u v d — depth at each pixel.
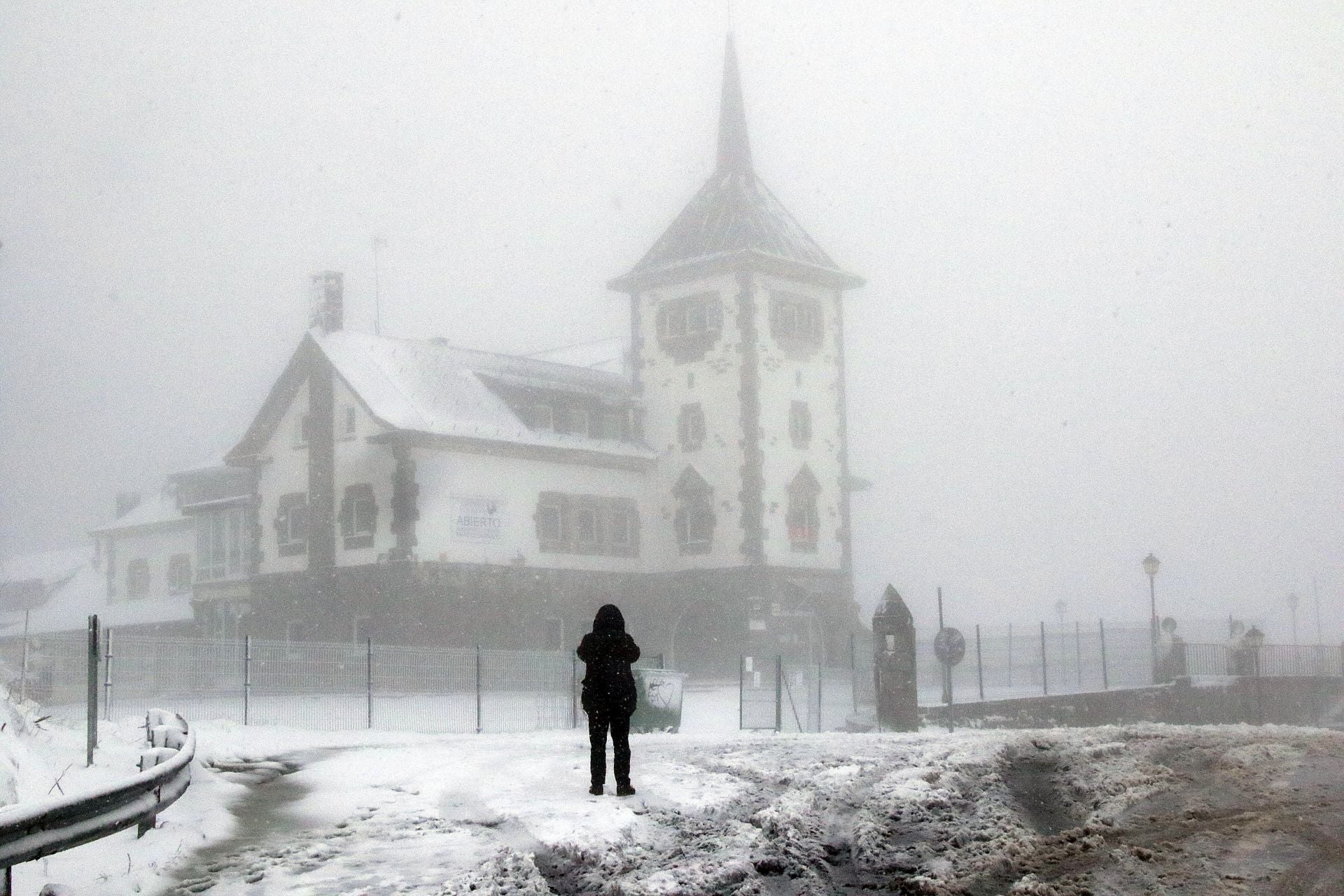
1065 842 13.06
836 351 63.41
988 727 39.19
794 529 60.47
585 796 16.23
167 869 12.56
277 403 57.78
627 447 61.16
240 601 60.56
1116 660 49.84
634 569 60.22
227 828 14.76
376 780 18.30
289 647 29.70
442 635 52.66
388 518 52.75
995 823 14.08
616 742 16.30
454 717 32.22
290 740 24.81
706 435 60.75
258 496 58.69
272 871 12.48
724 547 59.59
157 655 27.77
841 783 16.89
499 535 55.16
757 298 60.41
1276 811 13.24
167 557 71.44
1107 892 10.69
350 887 11.79
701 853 13.34
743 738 25.27
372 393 54.31
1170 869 11.16
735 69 65.94
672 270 61.94
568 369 63.78
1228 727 22.67
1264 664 52.59
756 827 14.47
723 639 59.16
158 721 17.53
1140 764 16.92
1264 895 10.12
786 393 60.97
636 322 63.78
